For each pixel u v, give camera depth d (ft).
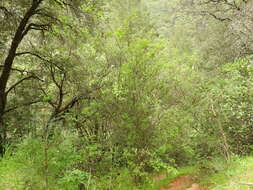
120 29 16.65
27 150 13.39
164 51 16.99
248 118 18.37
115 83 16.28
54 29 25.12
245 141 19.34
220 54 36.27
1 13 24.61
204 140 19.30
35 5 24.25
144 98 16.26
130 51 15.78
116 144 17.58
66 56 24.34
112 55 17.42
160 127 16.89
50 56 25.88
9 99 31.68
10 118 28.37
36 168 12.52
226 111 18.49
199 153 20.26
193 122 19.17
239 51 28.94
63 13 26.63
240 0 35.47
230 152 18.75
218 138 18.66
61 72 24.27
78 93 20.70
